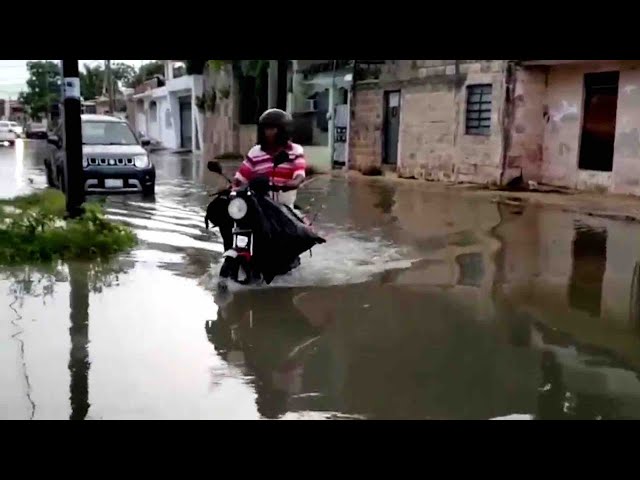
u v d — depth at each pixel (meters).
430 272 7.33
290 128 6.94
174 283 6.69
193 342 4.96
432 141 18.02
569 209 12.24
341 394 4.06
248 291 6.44
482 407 3.90
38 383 4.16
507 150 15.66
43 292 6.29
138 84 55.16
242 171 6.92
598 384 4.25
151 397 3.98
